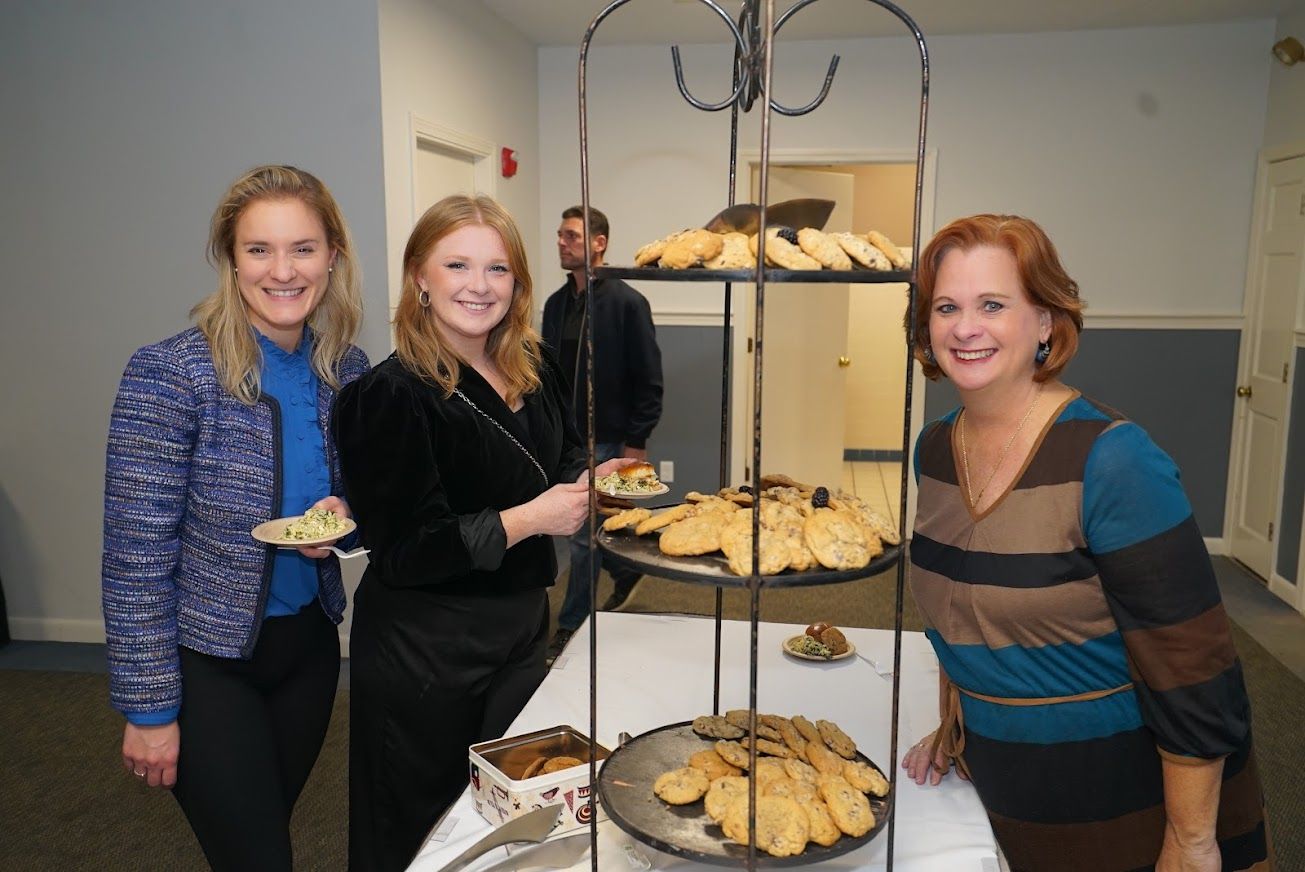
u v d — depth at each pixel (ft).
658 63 16.80
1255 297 15.65
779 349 17.99
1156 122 15.76
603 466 6.05
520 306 5.25
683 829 3.46
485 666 5.36
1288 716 10.48
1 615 12.57
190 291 11.60
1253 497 15.65
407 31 11.71
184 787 4.99
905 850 3.95
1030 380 4.02
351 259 5.46
